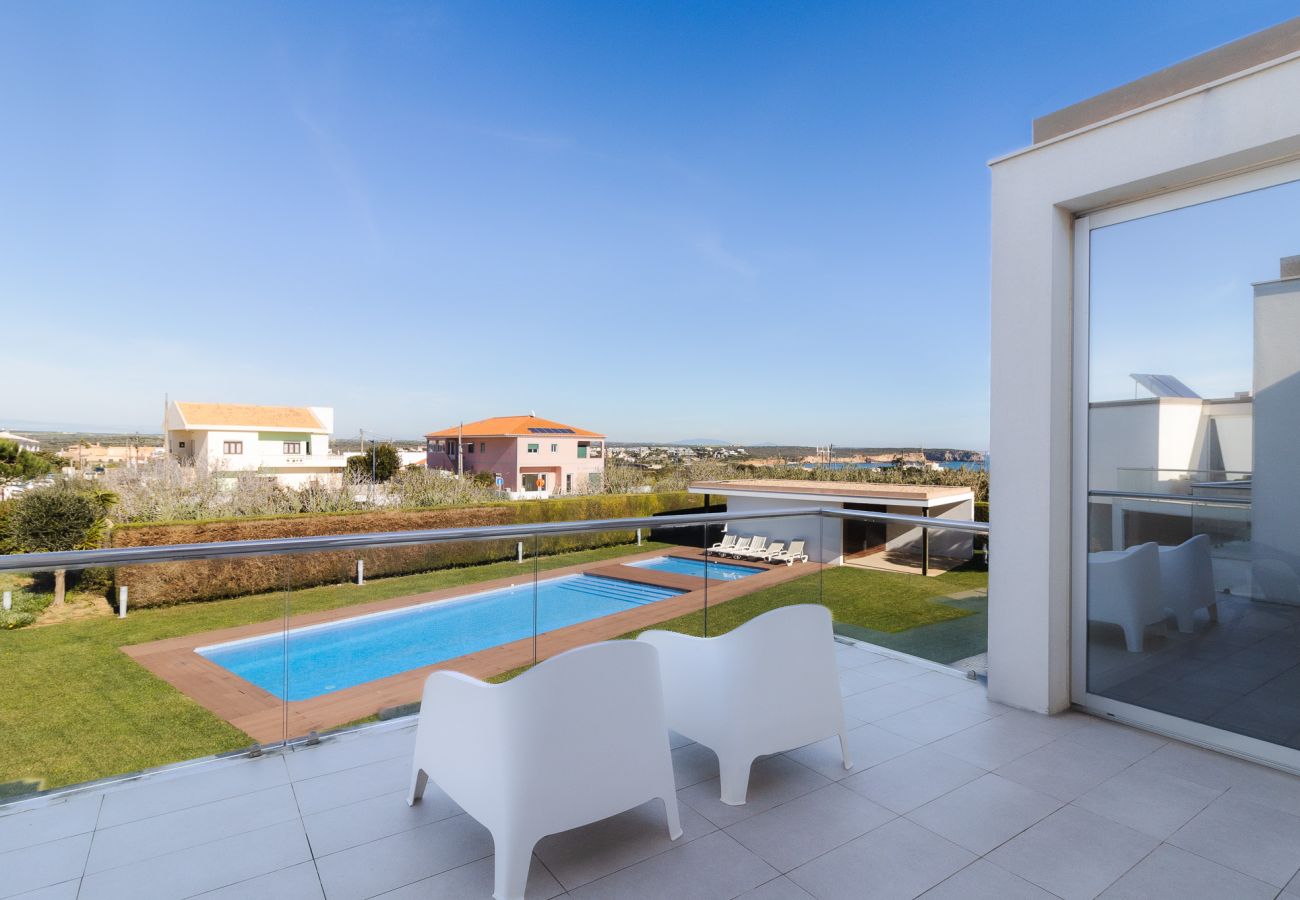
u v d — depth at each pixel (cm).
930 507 1296
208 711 276
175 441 3866
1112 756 279
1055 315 320
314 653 305
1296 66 241
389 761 274
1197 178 282
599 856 207
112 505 1305
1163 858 205
